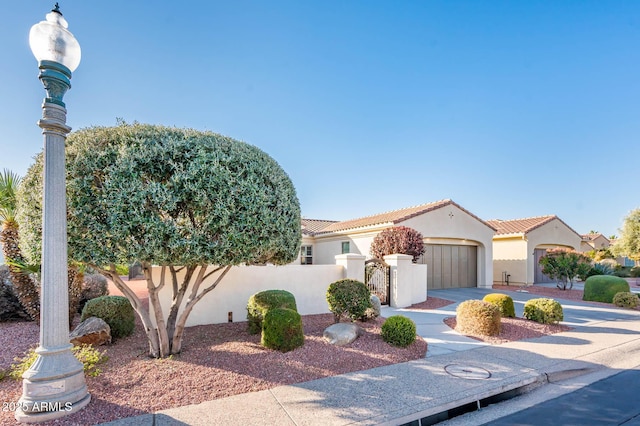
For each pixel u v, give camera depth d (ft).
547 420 13.12
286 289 31.30
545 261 61.11
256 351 19.40
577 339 24.47
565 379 17.70
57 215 12.86
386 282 38.73
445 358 19.71
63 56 13.15
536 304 29.17
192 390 14.48
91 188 14.57
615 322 30.96
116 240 14.34
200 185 15.31
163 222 14.71
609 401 14.82
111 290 43.96
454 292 53.98
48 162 12.82
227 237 15.71
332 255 66.54
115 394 13.87
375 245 44.32
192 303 19.22
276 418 12.38
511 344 22.95
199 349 19.85
